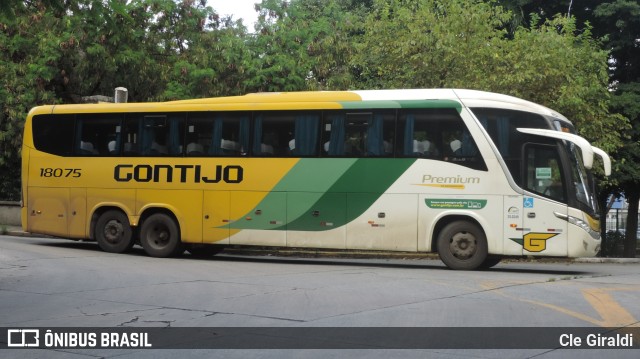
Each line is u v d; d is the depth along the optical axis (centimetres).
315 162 1677
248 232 1719
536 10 2958
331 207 1659
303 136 1692
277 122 1716
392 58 2373
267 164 1711
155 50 2883
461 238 1581
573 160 1576
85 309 967
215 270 1492
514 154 1567
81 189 1873
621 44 2784
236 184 1731
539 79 2172
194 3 2945
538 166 1562
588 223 1556
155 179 1805
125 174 1834
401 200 1614
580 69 2297
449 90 1638
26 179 1933
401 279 1330
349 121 1662
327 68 2767
